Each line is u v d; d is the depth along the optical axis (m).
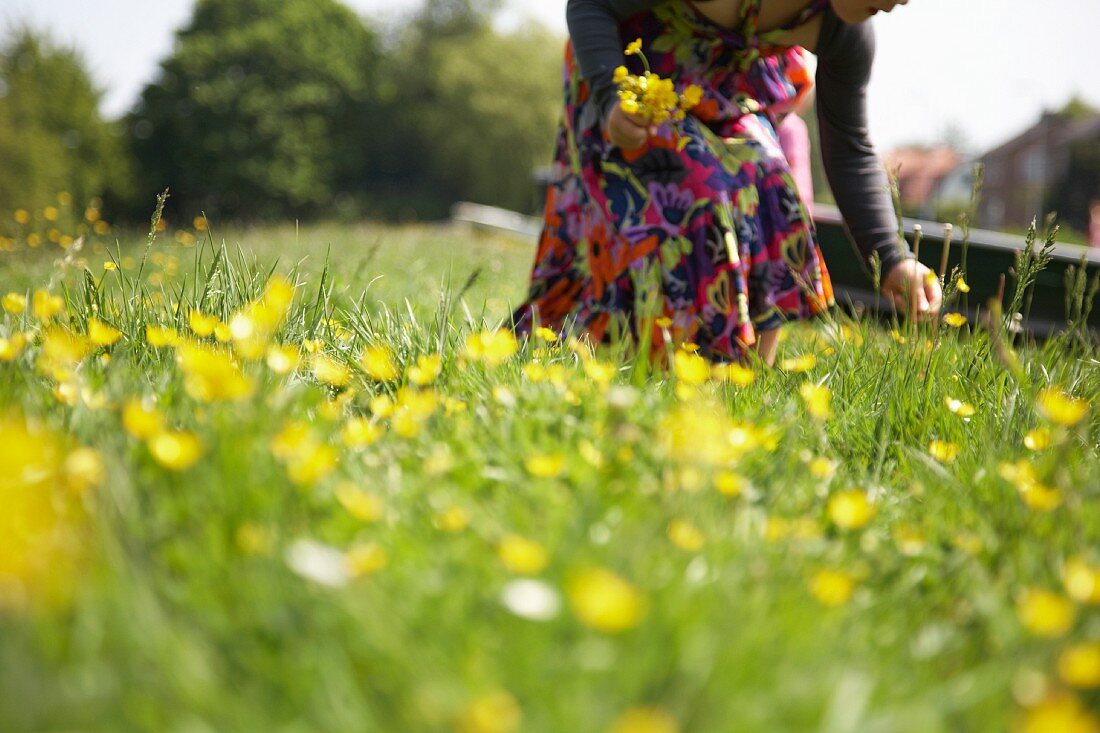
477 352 2.20
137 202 50.16
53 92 43.66
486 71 54.62
